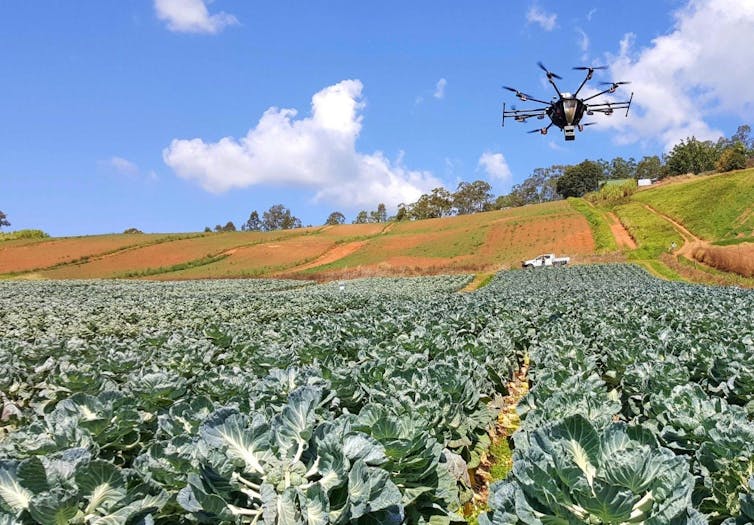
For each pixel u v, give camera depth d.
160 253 88.94
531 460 3.34
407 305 18.98
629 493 2.87
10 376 8.14
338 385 6.01
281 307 21.48
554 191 170.88
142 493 3.41
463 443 6.10
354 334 11.62
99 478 3.21
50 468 3.14
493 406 7.97
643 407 6.45
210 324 14.31
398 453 4.17
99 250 89.19
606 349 9.09
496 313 15.36
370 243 91.00
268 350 8.44
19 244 94.44
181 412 4.98
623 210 88.69
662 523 2.94
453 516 4.63
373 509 3.48
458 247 80.94
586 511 3.15
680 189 94.38
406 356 7.80
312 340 10.30
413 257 78.00
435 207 151.62
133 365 8.35
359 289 41.19
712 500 4.09
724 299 18.42
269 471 3.51
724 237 65.56
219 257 86.19
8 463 3.18
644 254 63.47
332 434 3.57
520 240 79.88
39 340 12.06
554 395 5.66
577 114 16.17
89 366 7.66
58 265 81.81
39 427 4.67
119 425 4.85
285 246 92.25
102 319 17.92
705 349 8.05
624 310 14.89
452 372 6.58
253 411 4.71
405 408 5.27
